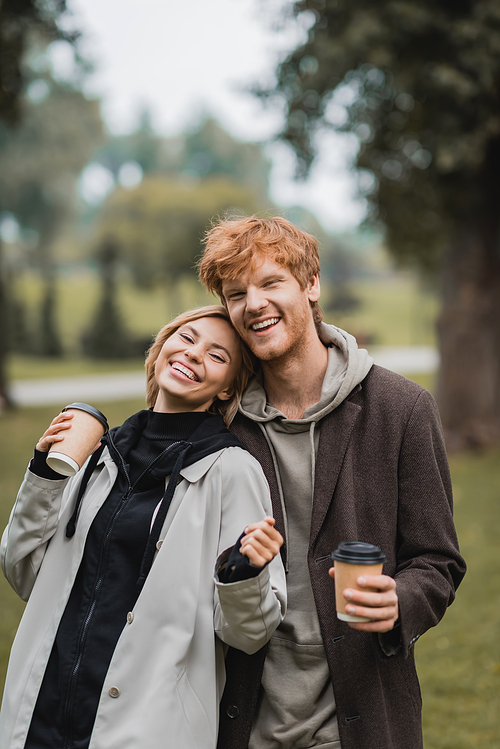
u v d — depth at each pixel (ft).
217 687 5.73
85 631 5.56
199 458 5.83
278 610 5.35
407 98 30.60
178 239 116.67
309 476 6.02
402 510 5.81
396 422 5.89
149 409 6.45
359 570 4.94
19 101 34.73
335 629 5.62
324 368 6.30
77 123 135.74
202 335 6.14
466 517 24.44
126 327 115.24
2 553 6.17
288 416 6.34
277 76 33.71
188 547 5.60
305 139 34.19
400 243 39.29
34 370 94.53
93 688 5.41
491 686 13.25
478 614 16.53
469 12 28.73
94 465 6.28
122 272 167.32
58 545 6.08
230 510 5.72
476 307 35.35
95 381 79.36
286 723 5.67
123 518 5.80
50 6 32.73
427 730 11.91
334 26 30.19
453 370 35.94
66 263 193.67
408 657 5.87
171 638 5.41
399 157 33.71
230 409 6.35
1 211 149.07
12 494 27.61
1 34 32.58
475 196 33.81
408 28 27.32
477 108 28.91
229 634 5.36
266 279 5.92
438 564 5.63
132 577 5.66
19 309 113.50
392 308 181.06
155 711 5.20
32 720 5.58
